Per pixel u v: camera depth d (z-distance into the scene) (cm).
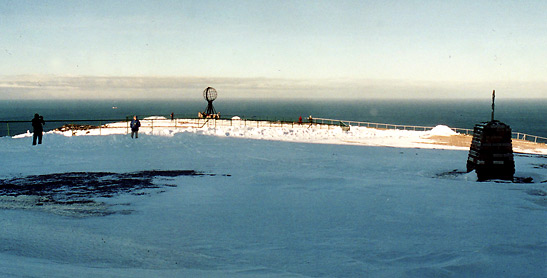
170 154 2295
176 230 811
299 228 841
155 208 1024
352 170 1825
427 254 653
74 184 1372
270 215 959
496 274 548
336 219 921
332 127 4472
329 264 608
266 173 1644
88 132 3638
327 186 1373
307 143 3062
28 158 2033
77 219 874
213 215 957
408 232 802
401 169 1880
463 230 809
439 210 1009
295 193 1253
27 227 762
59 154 2188
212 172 1712
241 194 1235
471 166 1722
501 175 1633
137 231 793
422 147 2972
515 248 666
